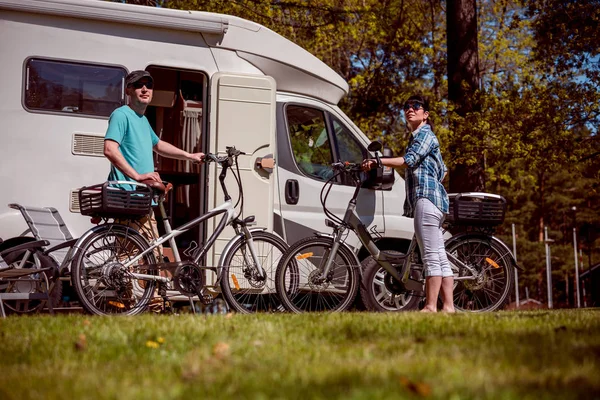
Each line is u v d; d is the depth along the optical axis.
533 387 3.71
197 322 6.20
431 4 22.62
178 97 10.27
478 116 16.94
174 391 3.67
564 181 60.38
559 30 17.53
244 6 18.55
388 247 10.28
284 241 8.79
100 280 7.82
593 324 6.04
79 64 9.02
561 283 64.00
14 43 8.83
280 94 9.98
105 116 9.08
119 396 3.60
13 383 4.02
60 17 8.99
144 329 5.75
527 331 5.65
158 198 8.21
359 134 10.31
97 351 4.99
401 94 22.64
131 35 9.23
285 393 3.58
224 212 8.52
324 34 19.92
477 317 6.67
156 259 8.19
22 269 8.00
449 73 17.77
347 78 23.56
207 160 8.60
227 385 3.81
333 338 5.41
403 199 10.24
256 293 8.63
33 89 8.86
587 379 3.92
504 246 9.20
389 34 22.23
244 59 9.70
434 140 8.19
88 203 7.91
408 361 4.40
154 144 8.58
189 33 9.47
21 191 8.73
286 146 9.84
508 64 26.83
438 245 8.13
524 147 17.14
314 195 9.86
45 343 5.30
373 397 3.46
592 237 60.59
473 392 3.57
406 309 9.21
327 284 8.57
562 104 17.50
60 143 8.91
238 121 9.45
